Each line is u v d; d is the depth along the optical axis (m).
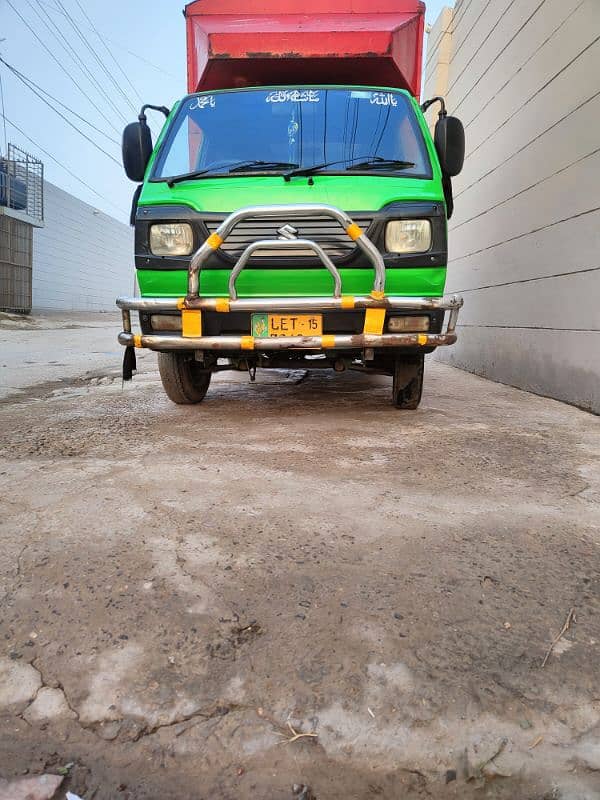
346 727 1.23
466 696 1.31
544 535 2.08
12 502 2.31
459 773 1.15
